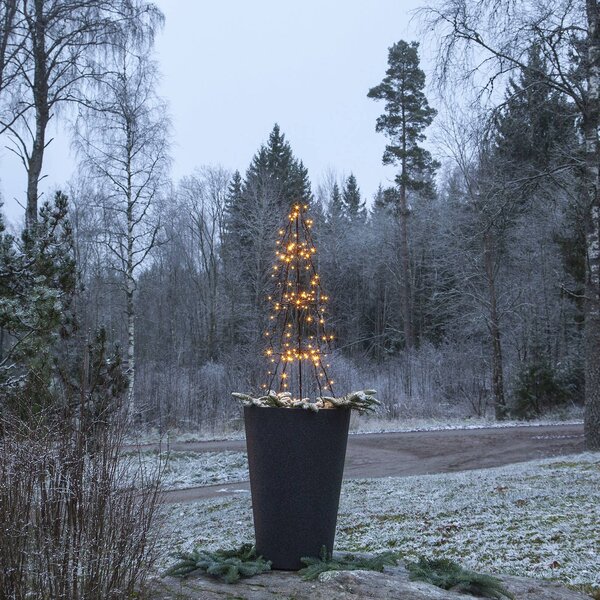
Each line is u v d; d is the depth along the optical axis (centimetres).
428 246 4825
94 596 386
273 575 494
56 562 381
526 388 2953
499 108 1670
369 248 5378
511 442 1998
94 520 394
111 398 453
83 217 3256
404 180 4347
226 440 2142
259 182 5134
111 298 4181
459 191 3656
